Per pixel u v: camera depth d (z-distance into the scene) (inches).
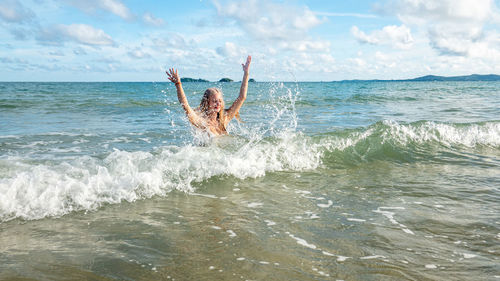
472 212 120.8
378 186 152.0
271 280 75.6
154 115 436.1
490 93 1163.3
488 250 91.9
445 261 85.2
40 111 453.4
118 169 149.1
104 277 76.8
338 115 430.9
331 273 78.7
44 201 118.3
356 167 184.7
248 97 667.4
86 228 103.7
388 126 243.0
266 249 91.0
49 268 80.2
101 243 93.7
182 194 137.1
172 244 93.6
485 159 205.0
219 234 100.5
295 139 210.1
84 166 153.0
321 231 103.3
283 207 124.5
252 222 110.0
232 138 201.5
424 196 138.4
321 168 181.0
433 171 178.7
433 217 115.6
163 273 78.7
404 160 200.1
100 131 294.2
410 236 100.2
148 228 104.3
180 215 115.5
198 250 90.2
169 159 164.4
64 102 592.7
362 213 118.9
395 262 84.4
